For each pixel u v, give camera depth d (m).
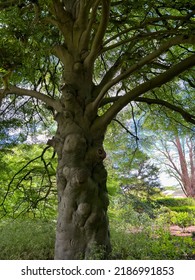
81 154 5.23
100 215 5.11
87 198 5.09
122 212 10.38
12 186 8.27
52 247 6.17
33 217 8.03
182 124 9.04
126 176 13.45
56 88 9.11
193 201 20.28
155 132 10.96
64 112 5.40
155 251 4.97
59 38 6.99
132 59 7.06
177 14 7.49
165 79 5.25
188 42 5.10
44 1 4.73
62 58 5.82
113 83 5.19
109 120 5.38
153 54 5.23
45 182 8.66
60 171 5.29
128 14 6.55
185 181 26.97
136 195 15.47
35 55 5.40
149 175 17.56
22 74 6.82
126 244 5.72
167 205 18.81
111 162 13.00
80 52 5.74
